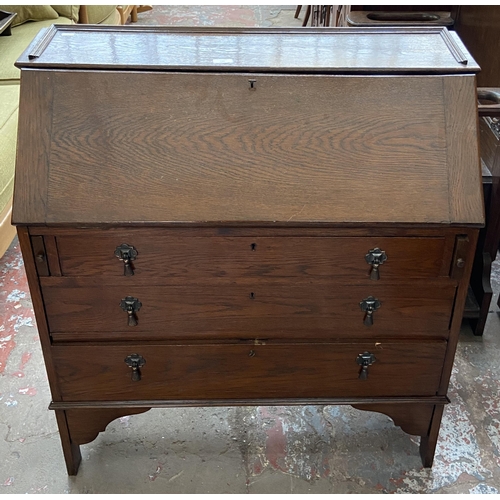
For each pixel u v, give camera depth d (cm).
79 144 135
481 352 221
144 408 164
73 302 146
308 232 137
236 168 136
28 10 356
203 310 149
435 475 176
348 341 156
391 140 138
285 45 154
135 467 177
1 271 263
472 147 138
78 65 137
